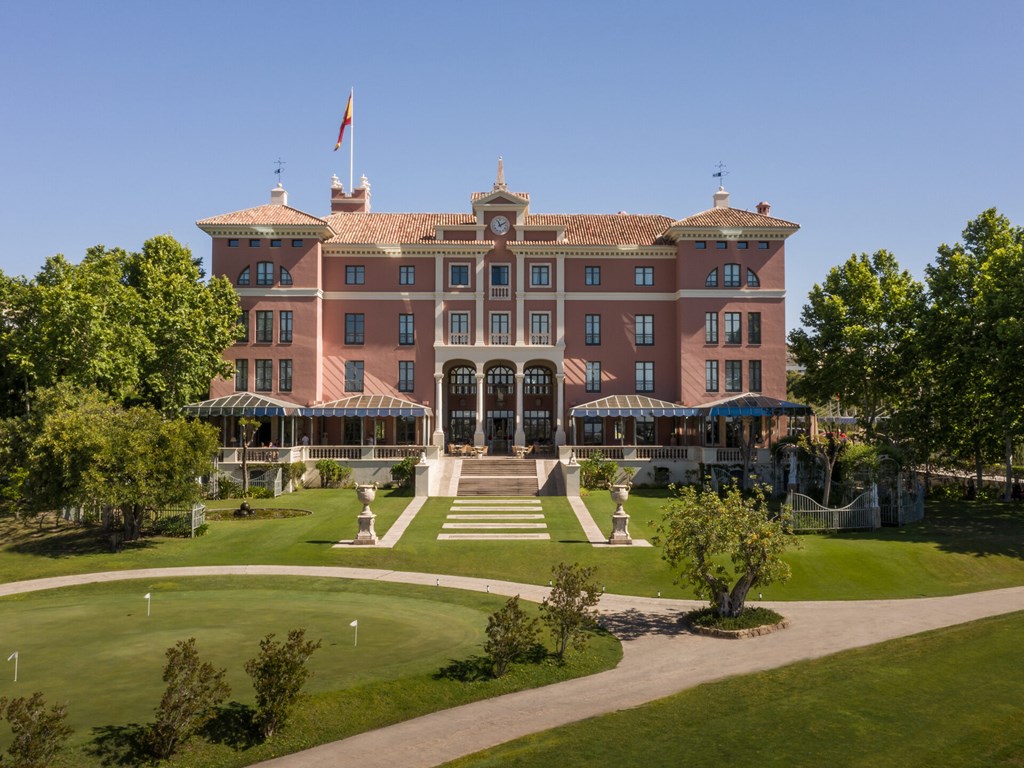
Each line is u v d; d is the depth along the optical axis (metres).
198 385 52.88
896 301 53.25
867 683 18.45
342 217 65.88
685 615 25.44
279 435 58.25
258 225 58.66
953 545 34.34
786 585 29.27
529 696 18.14
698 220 60.09
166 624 22.98
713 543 23.89
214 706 15.77
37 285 45.69
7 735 14.88
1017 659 20.09
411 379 61.25
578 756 14.69
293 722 15.98
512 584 29.33
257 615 24.19
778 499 46.56
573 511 43.09
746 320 59.69
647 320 61.88
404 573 30.92
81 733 14.77
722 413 54.38
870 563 31.58
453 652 20.48
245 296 59.00
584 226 64.56
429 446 55.34
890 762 14.36
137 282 54.16
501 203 62.41
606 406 57.44
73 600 26.50
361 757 14.88
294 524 39.53
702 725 16.11
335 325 61.12
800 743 15.20
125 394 47.22
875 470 40.78
